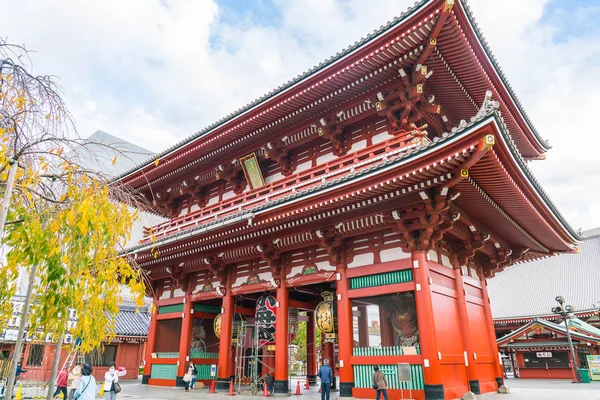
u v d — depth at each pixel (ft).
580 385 85.92
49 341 27.09
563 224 63.26
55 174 22.39
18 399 35.55
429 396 43.93
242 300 81.87
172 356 79.05
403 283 49.78
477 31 52.37
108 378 43.09
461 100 63.10
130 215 24.76
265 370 79.87
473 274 66.13
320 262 59.93
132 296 23.99
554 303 156.25
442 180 43.14
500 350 128.36
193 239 66.28
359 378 50.49
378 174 44.60
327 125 65.46
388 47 51.85
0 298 22.62
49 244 20.92
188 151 79.36
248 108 67.56
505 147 39.78
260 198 67.92
